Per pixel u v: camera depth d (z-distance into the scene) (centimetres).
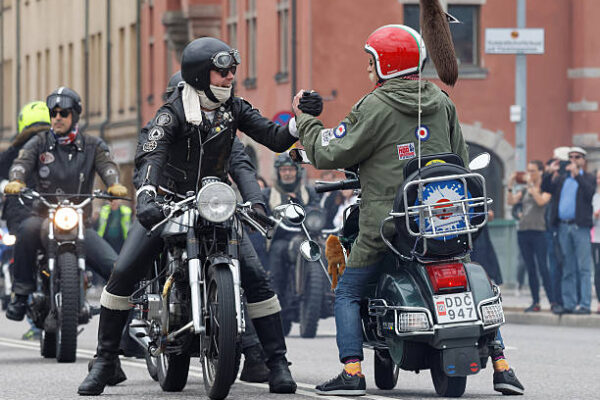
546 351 2984
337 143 1864
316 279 3531
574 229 4147
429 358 1862
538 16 7881
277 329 1994
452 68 1855
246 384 2092
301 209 1939
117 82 11644
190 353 1939
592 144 7844
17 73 14625
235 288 1817
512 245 5653
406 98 1856
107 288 2023
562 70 7894
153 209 1830
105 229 5534
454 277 1805
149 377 2359
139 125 10988
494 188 7919
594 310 4506
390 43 1870
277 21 8281
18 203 3014
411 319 1797
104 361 2042
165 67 10456
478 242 4484
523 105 5703
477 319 1795
